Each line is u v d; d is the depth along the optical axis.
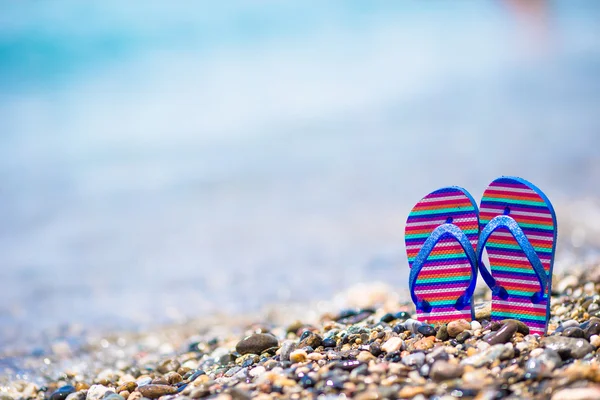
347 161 10.41
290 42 19.16
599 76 13.76
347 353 3.62
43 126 13.80
